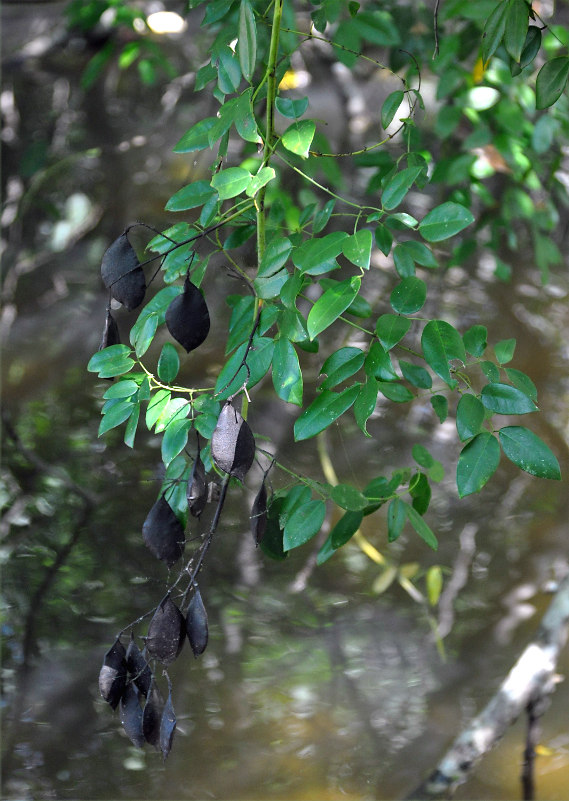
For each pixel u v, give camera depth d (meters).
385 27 3.09
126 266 1.72
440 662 3.45
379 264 5.01
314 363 4.80
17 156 5.99
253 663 3.40
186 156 5.72
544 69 1.75
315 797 2.86
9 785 2.91
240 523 4.02
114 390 1.84
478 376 4.78
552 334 5.06
